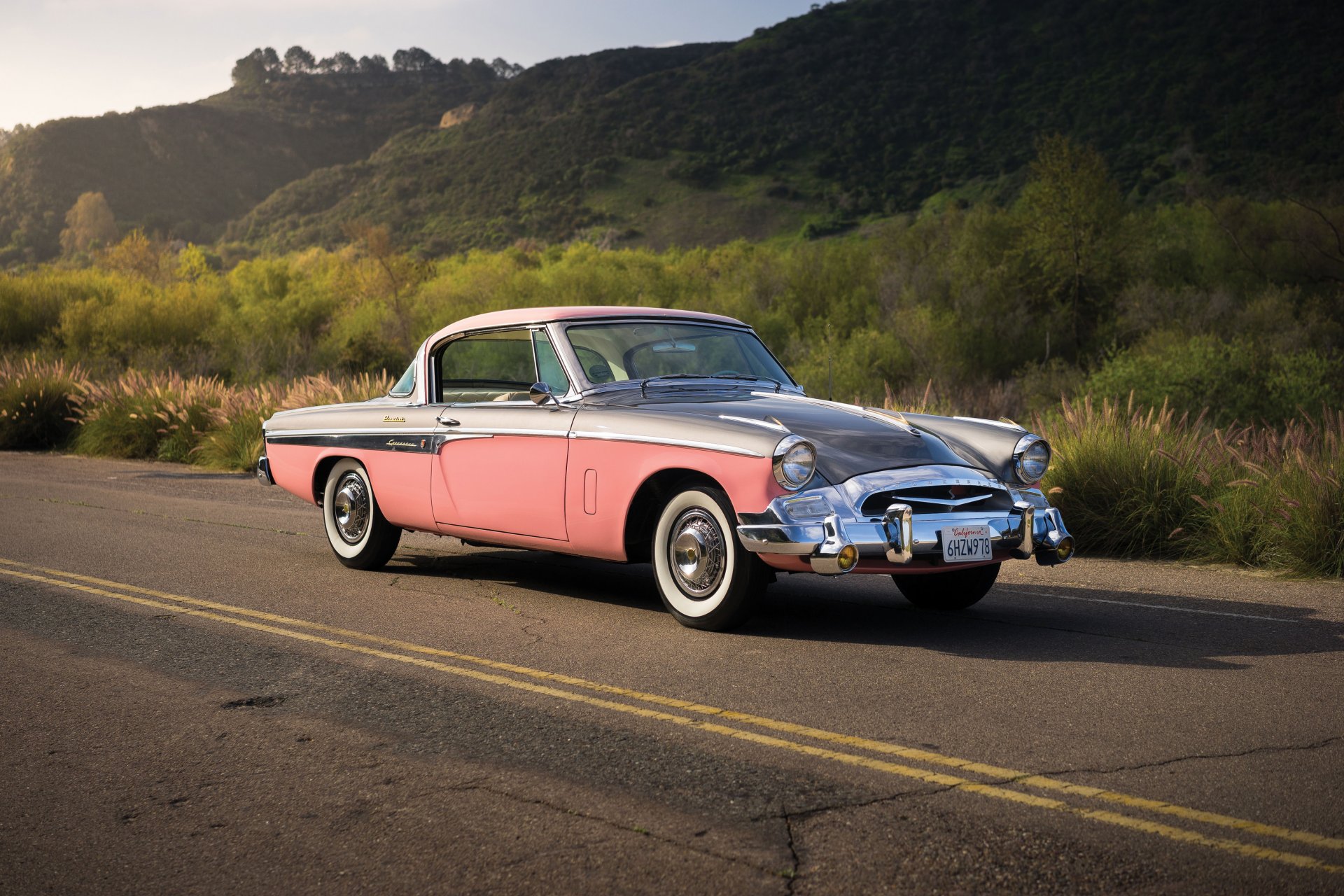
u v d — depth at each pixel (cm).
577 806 346
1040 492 596
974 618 615
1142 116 13225
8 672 506
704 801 347
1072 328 3300
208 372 2891
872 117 17412
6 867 311
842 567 516
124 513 1071
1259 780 356
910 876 293
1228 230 3334
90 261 17775
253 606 646
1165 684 472
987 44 18150
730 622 564
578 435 606
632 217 16125
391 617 618
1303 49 12600
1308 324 2959
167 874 305
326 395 1595
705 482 564
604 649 541
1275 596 688
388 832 329
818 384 2375
